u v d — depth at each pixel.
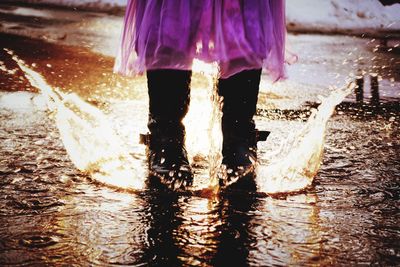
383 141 2.76
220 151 2.07
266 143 2.62
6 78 3.94
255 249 1.44
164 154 2.02
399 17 9.42
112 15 8.23
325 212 1.74
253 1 2.01
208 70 2.18
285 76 2.28
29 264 1.33
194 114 3.05
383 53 6.22
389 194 1.95
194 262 1.36
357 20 9.03
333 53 6.15
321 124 2.45
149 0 2.05
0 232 1.51
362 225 1.63
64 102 3.31
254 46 1.99
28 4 8.56
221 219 1.65
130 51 2.22
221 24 1.99
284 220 1.66
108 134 2.60
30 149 2.35
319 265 1.36
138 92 3.85
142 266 1.33
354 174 2.18
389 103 3.81
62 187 1.90
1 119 2.86
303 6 9.10
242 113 2.05
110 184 1.94
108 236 1.50
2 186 1.90
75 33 6.37
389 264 1.37
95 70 4.49
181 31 1.98
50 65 4.54
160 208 1.73
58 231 1.53
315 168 2.18
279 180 2.05
